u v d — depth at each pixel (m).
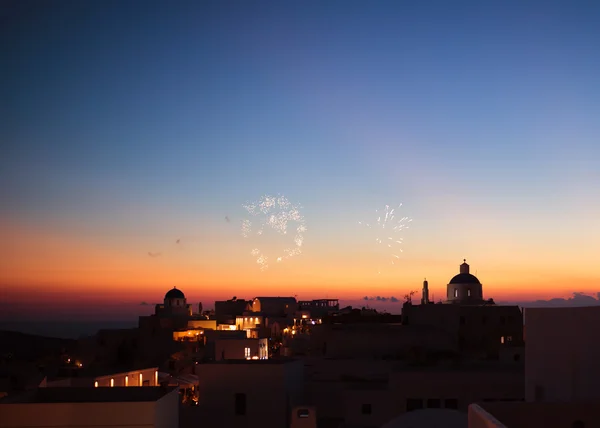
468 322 72.31
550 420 19.23
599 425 19.31
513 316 72.69
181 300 159.88
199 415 47.56
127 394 36.50
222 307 166.75
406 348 67.00
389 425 29.42
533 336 26.06
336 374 57.34
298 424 44.78
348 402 45.88
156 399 34.72
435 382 45.41
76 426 32.78
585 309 23.42
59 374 65.56
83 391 36.53
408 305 75.69
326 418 51.03
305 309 165.38
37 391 36.16
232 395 47.69
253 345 81.75
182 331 127.75
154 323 137.38
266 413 47.09
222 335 111.81
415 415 29.69
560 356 24.22
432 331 68.25
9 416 32.78
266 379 47.59
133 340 116.12
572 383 23.53
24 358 109.62
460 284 94.25
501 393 45.00
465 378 45.44
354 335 67.19
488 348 71.25
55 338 153.25
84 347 114.56
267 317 148.62
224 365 48.16
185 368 90.25
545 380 24.88
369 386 51.66
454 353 64.94
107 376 62.88
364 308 107.06
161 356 110.50
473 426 16.73
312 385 52.47
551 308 24.94
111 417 32.81
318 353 68.69
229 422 47.31
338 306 172.38
